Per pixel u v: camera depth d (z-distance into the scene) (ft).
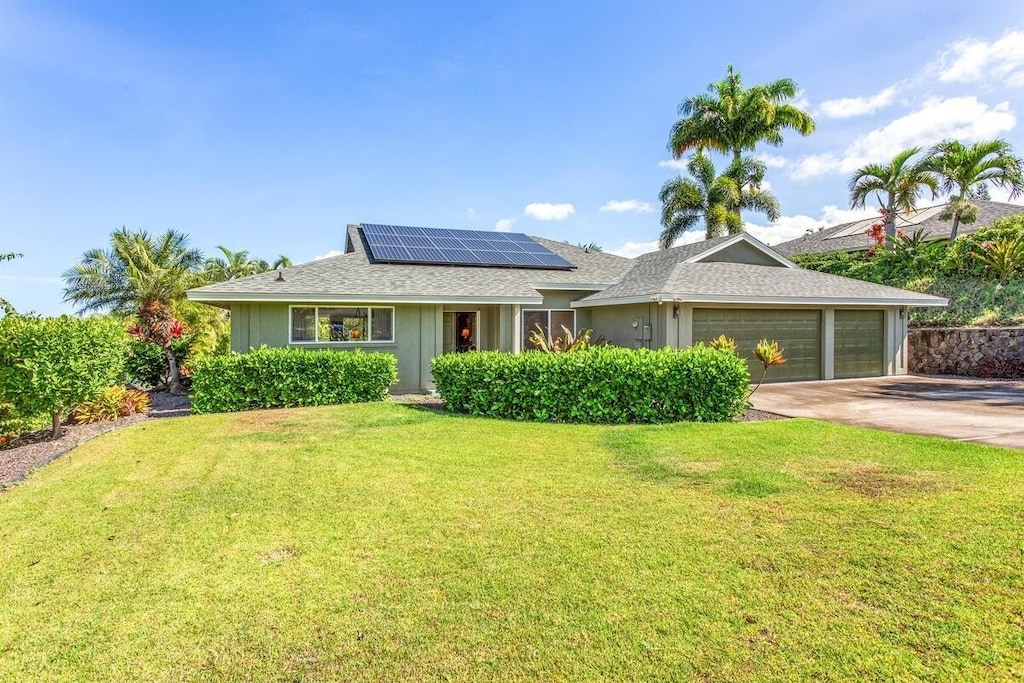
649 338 50.98
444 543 14.40
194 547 14.42
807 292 52.85
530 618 10.86
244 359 38.55
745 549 13.64
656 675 9.15
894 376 57.72
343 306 47.98
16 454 26.78
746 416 33.96
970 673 8.95
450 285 50.93
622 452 23.59
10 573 13.06
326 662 9.68
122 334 35.06
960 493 17.26
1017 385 48.52
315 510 17.02
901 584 11.77
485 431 28.71
